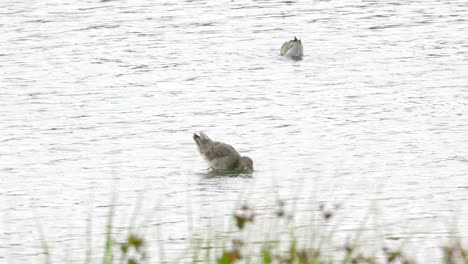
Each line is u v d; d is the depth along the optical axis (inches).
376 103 5433.1
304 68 6274.6
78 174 4352.9
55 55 6565.0
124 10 7844.5
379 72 6112.2
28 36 7052.2
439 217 3700.8
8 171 4392.2
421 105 5374.0
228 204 3917.3
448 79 5905.5
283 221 3508.9
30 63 6378.0
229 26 7372.1
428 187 4079.7
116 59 6501.0
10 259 3339.1
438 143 4699.8
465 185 4094.5
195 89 5807.1
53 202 3988.7
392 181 4170.8
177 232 3543.3
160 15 7691.9
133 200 4010.8
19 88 5826.8
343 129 4960.6
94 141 4837.6
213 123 5132.9
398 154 4542.3
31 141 4842.5
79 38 7007.9
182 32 7185.0
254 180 4252.0
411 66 6230.3
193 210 3853.3
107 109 5398.6
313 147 4687.5
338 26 7347.4
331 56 6560.0
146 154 4643.2
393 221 3639.3
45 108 5418.3
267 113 5290.4
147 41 6943.9
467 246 3267.7
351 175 4266.7
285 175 4293.8
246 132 4963.1
